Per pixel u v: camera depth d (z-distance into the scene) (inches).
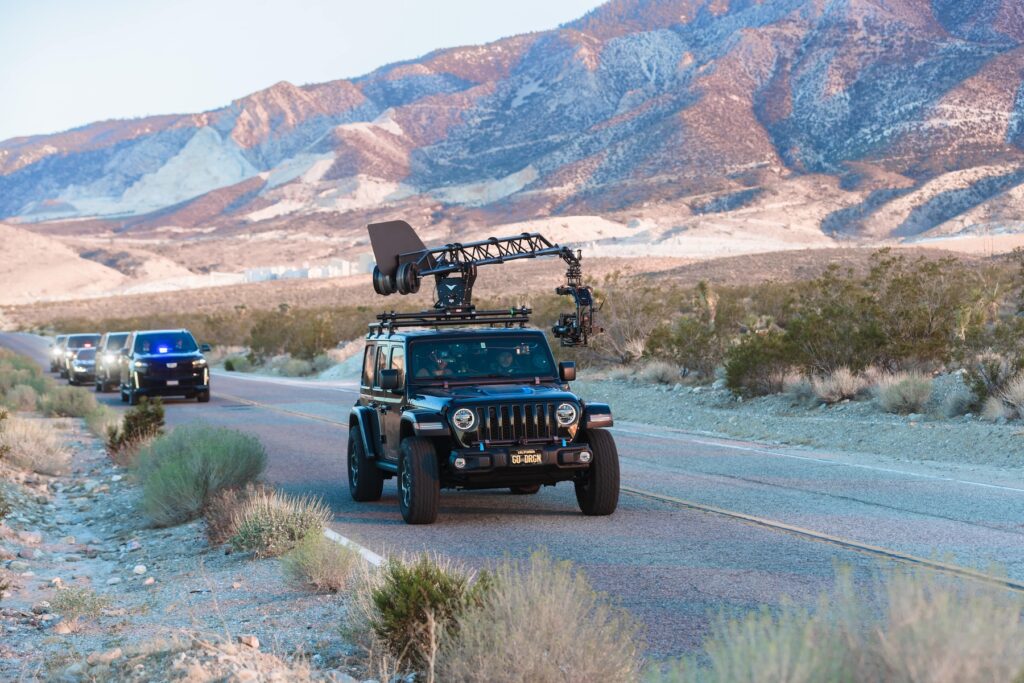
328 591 443.8
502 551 512.1
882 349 1151.6
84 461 1061.1
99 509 774.5
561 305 1984.5
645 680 294.0
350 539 554.6
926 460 805.2
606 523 583.8
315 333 2888.8
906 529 535.8
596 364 1749.5
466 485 588.1
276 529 550.3
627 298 1756.9
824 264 6397.6
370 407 701.3
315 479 819.4
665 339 1542.8
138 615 438.6
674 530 557.3
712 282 5723.4
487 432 573.0
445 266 673.0
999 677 197.3
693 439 1000.9
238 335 4175.7
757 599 403.2
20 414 1563.7
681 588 426.6
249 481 717.9
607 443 599.8
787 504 626.5
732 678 217.0
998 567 239.5
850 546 498.6
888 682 206.4
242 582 483.8
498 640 283.6
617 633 312.8
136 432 1022.4
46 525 708.7
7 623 424.2
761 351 1222.9
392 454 649.6
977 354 1085.8
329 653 355.6
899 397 1013.2
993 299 1498.5
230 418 1389.0
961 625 203.3
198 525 650.8
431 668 294.0
